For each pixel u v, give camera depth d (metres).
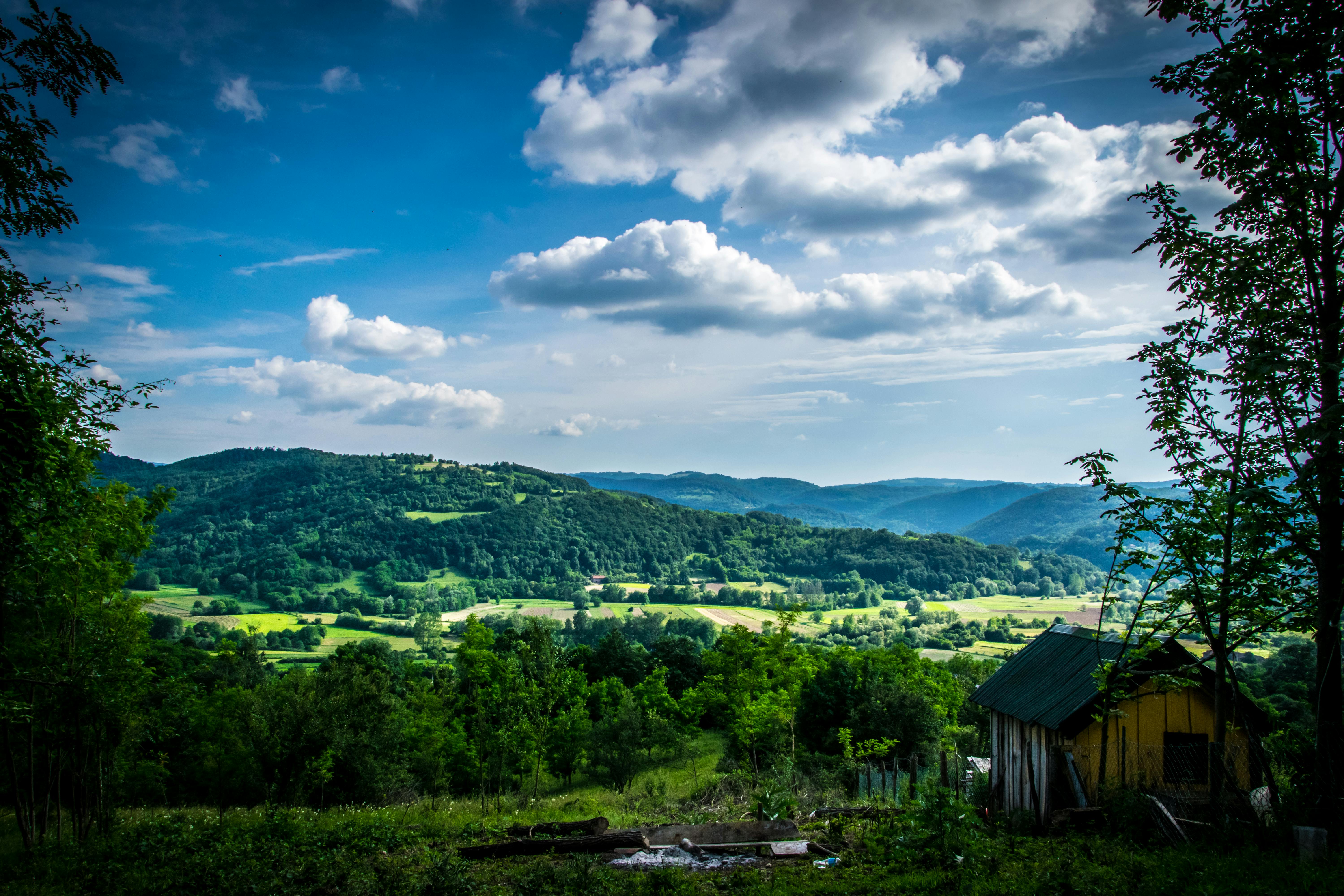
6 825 17.92
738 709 33.00
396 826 15.93
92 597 15.19
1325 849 8.89
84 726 15.22
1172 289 12.80
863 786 24.50
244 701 28.23
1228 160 11.32
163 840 13.59
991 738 17.62
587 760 43.78
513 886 10.21
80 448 12.89
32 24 10.09
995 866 9.88
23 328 11.14
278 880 10.27
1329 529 10.45
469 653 36.59
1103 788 13.03
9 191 10.44
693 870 11.02
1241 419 11.68
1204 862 8.88
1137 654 12.95
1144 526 12.20
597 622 152.88
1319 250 11.06
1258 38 10.78
